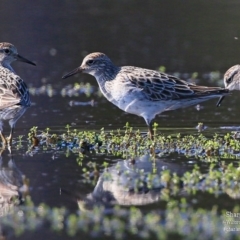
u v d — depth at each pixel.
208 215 10.48
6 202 11.44
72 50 25.34
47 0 30.03
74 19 28.56
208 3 31.03
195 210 10.74
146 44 26.38
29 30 26.80
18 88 15.38
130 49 25.77
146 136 16.00
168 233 9.95
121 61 24.19
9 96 15.00
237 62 24.27
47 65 23.92
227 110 19.05
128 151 14.67
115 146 15.15
